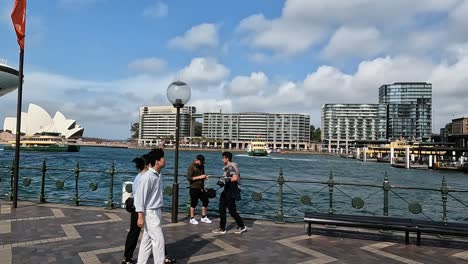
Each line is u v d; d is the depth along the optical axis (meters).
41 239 6.84
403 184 46.28
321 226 8.38
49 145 114.19
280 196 8.97
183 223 8.64
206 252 6.29
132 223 5.59
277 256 6.10
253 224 8.65
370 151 130.88
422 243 7.09
